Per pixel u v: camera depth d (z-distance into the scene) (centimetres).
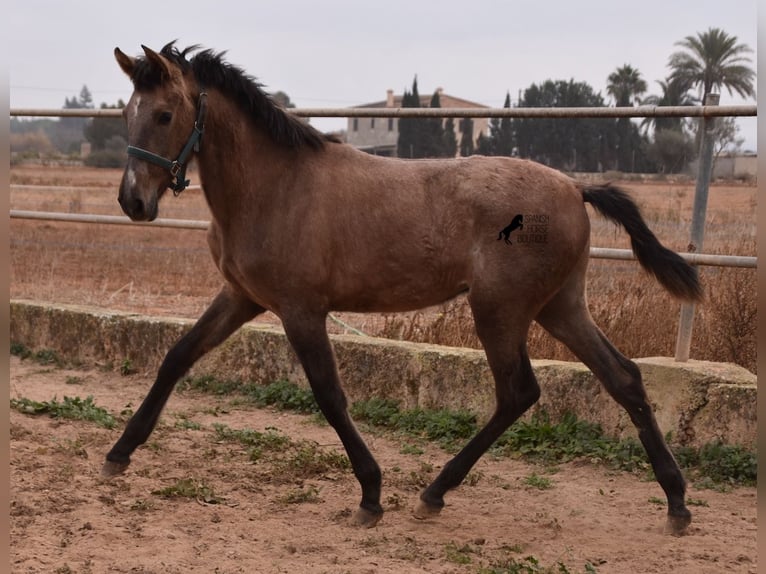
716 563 386
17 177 3017
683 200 1196
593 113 566
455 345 701
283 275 435
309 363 438
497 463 548
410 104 3184
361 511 427
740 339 619
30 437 538
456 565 374
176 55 446
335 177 444
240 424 625
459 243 442
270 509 442
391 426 616
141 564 356
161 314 957
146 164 424
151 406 479
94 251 1602
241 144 441
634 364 454
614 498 481
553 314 466
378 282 445
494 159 455
